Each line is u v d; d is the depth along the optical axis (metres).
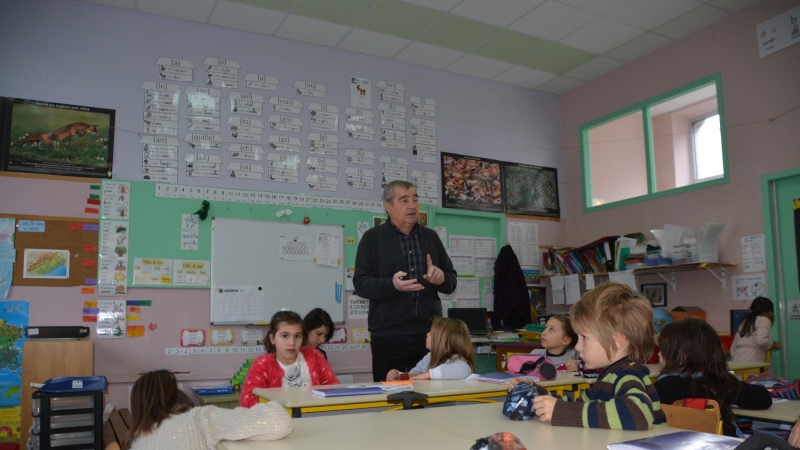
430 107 5.86
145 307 4.41
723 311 4.95
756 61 4.84
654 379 2.97
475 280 5.88
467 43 5.42
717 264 4.81
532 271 6.19
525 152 6.38
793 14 4.59
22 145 4.20
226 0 4.57
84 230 4.29
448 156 5.88
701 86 5.27
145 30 4.70
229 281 4.69
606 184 6.53
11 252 4.07
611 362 1.56
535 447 1.22
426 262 3.27
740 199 4.90
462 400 2.30
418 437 1.34
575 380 2.61
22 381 3.69
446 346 2.86
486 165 6.09
